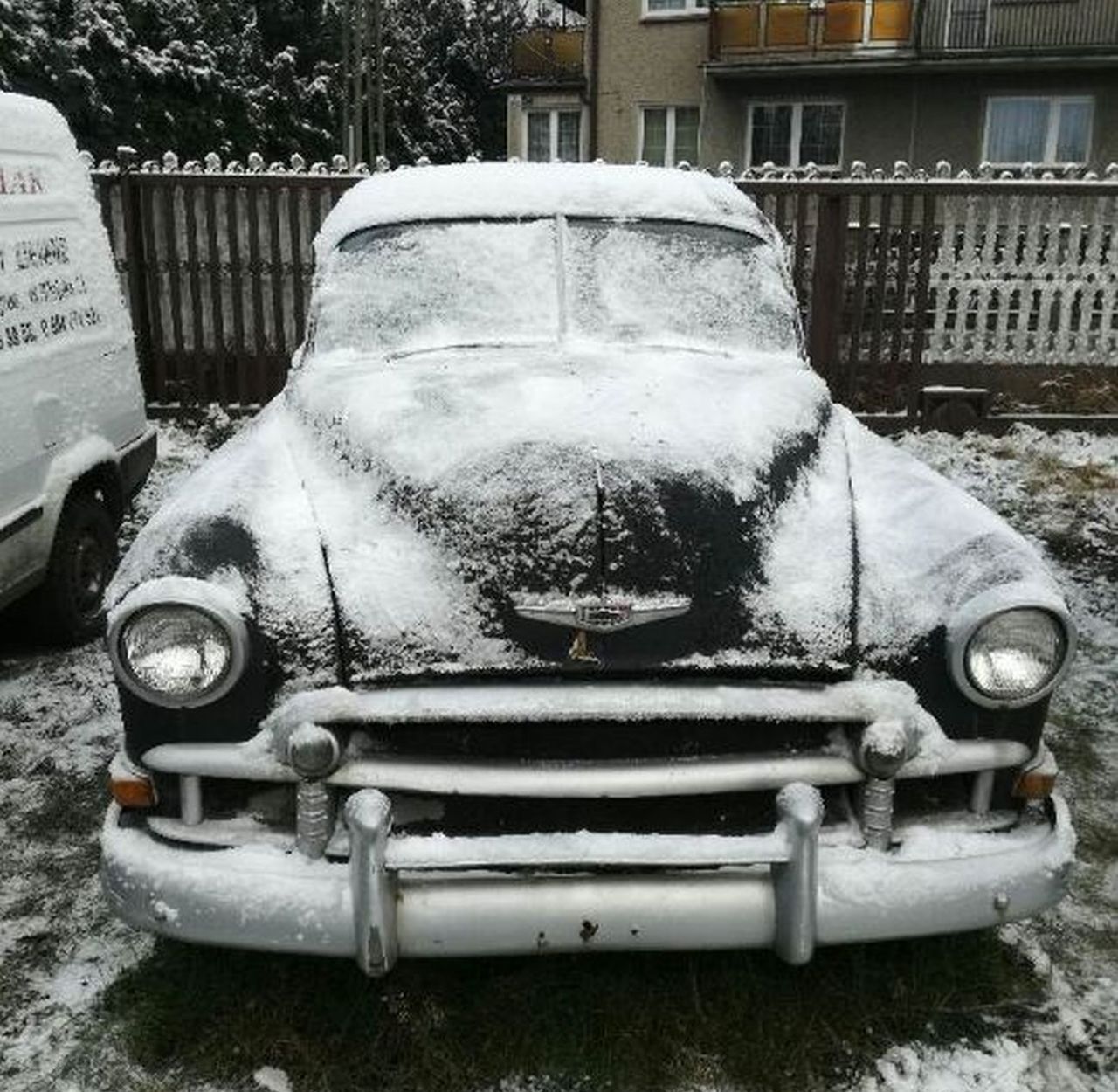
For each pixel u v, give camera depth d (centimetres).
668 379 325
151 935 298
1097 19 2111
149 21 2041
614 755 242
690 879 234
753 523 272
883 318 956
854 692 242
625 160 2522
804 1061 254
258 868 238
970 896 240
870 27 2216
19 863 336
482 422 296
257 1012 267
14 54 1714
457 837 234
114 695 447
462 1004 269
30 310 454
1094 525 687
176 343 933
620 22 2453
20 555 435
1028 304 943
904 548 276
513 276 380
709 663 246
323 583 259
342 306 382
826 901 234
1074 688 458
